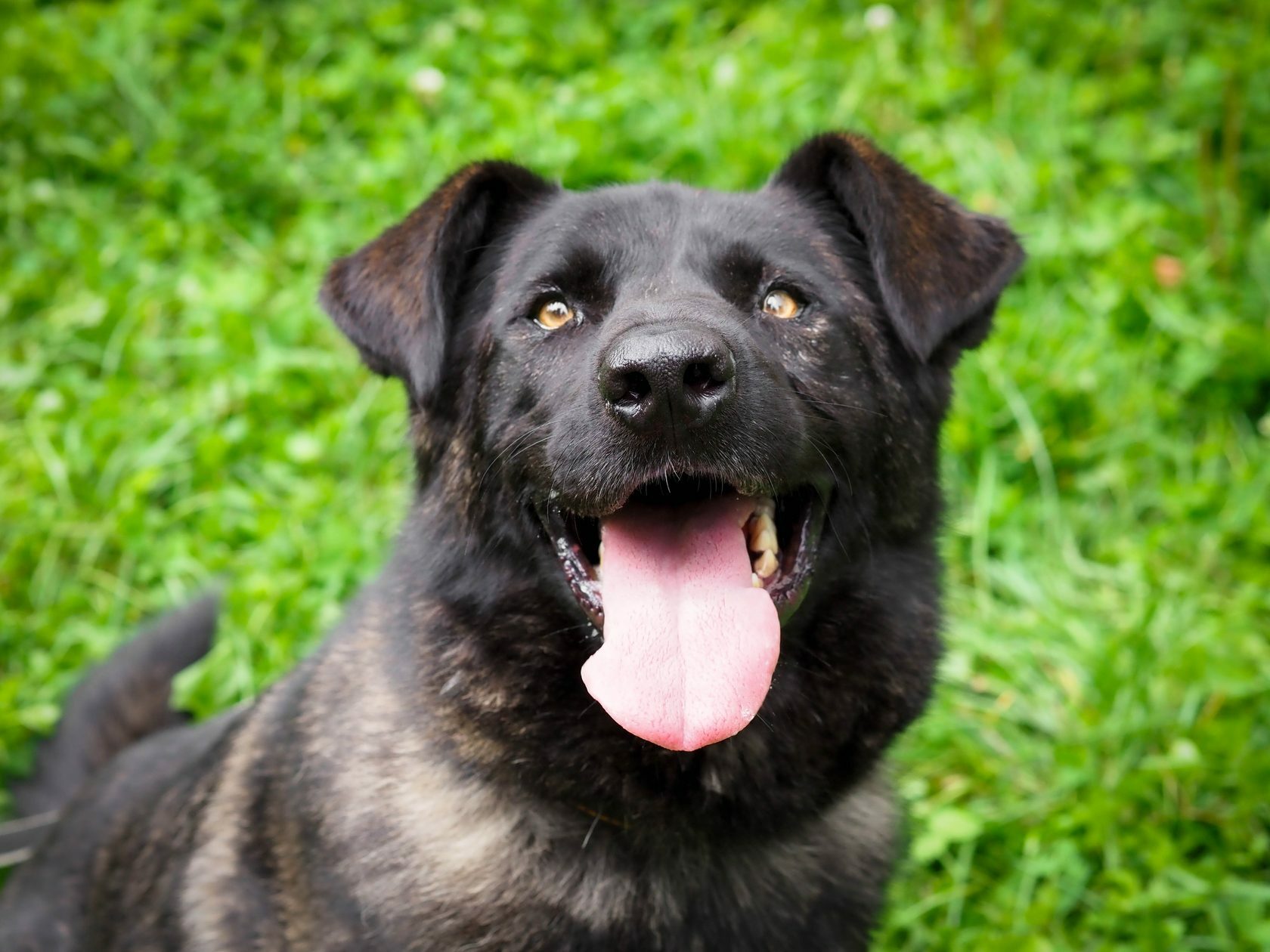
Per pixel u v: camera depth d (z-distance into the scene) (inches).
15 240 50.3
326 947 25.9
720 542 25.4
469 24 58.0
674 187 28.0
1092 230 48.6
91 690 35.1
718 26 59.8
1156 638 37.3
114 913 29.7
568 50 57.2
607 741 26.0
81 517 41.1
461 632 26.7
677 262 26.7
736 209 27.5
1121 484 41.4
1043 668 37.5
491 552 26.7
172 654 35.2
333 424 42.6
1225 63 53.3
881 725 27.4
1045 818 34.4
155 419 43.1
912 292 27.0
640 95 53.7
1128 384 44.0
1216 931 32.3
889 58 56.4
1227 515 40.2
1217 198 49.8
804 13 59.6
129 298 47.0
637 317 24.9
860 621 27.2
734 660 24.5
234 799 28.2
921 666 27.7
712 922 26.3
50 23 58.1
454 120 53.5
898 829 28.6
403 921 25.6
